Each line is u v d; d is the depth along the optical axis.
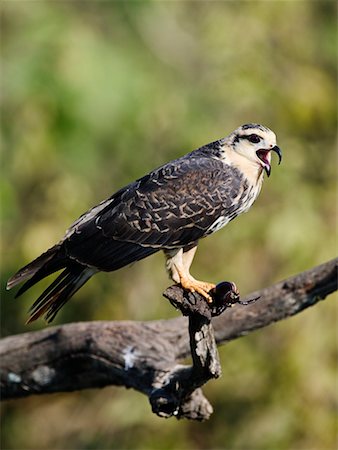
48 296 8.89
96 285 14.84
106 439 15.00
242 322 9.56
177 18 15.06
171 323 9.63
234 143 9.27
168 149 14.35
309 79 15.04
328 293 9.51
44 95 13.30
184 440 14.68
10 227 14.74
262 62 14.92
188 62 14.87
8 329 15.01
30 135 13.59
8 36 13.80
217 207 9.02
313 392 14.12
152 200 8.93
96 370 9.56
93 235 8.85
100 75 13.34
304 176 14.85
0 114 13.66
